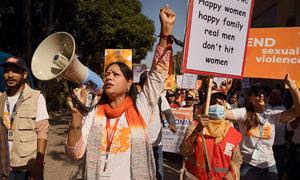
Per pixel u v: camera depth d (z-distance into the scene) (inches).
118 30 909.2
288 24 575.2
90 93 106.4
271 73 174.6
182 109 327.3
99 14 816.9
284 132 210.2
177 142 326.6
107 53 281.4
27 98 143.6
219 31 132.3
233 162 140.4
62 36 94.6
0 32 646.5
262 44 176.4
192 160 142.5
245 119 163.6
